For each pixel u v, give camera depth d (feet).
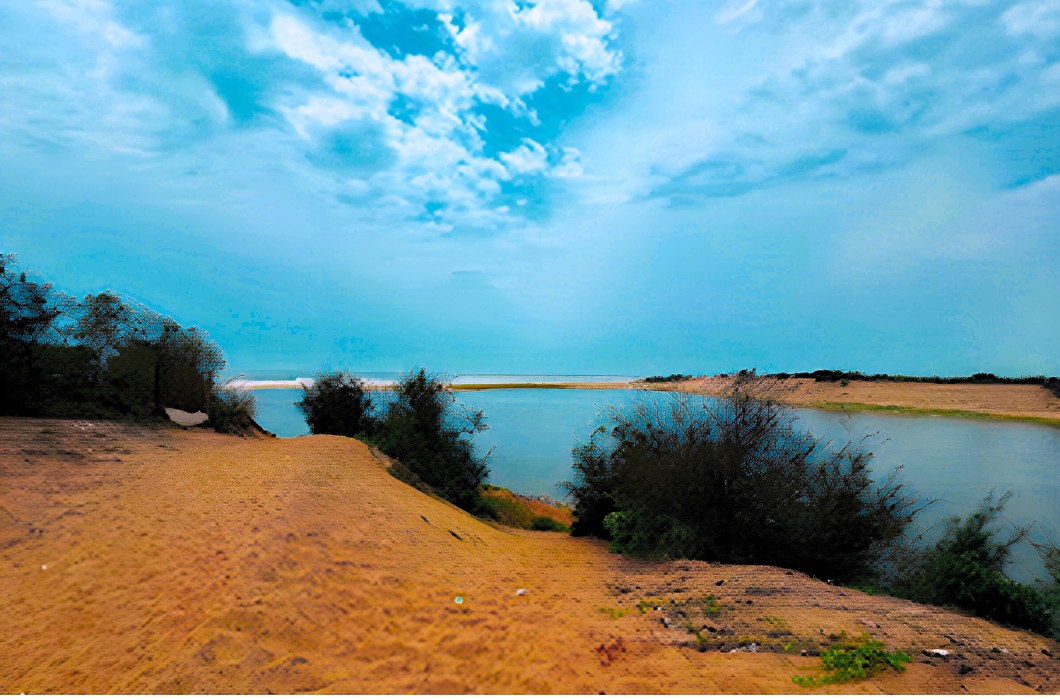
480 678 14.24
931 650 17.89
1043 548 25.17
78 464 27.30
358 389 56.65
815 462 31.65
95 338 37.96
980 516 26.86
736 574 25.71
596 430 38.75
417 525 27.99
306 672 13.82
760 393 36.42
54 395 34.78
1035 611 21.85
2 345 32.86
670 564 27.58
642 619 19.69
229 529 22.09
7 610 15.55
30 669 13.24
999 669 16.97
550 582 23.61
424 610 18.22
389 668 14.37
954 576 24.31
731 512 30.40
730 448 31.22
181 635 14.90
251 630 15.34
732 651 17.31
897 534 28.78
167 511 23.38
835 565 28.84
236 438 41.81
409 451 47.24
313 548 21.22
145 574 18.15
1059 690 15.70
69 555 18.81
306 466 34.45
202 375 43.91
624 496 33.12
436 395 52.31
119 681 12.98
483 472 50.75
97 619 15.58
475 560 25.21
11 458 25.91
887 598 24.31
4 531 19.58
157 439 34.99
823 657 16.65
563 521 52.75
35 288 35.37
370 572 20.39
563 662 15.62
